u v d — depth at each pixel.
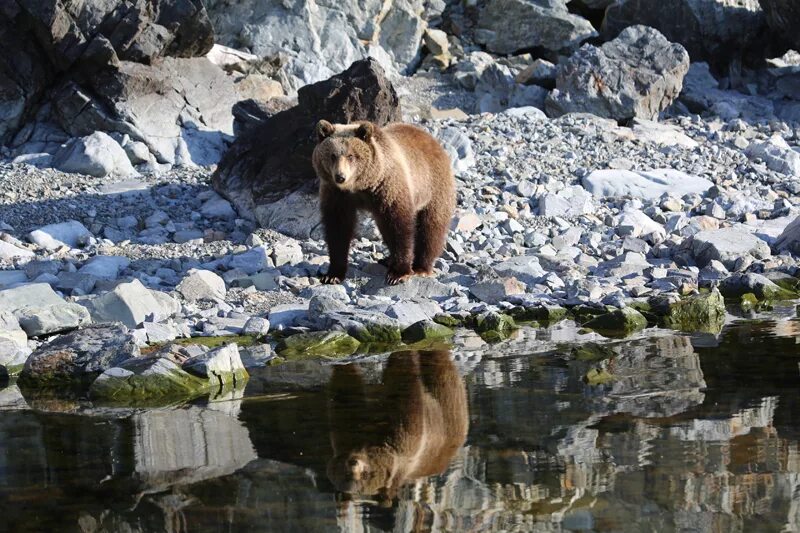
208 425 14.46
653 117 42.03
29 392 17.08
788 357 17.47
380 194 22.48
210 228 28.30
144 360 17.25
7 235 26.22
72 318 20.05
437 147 24.47
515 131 37.34
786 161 35.69
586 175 33.03
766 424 13.63
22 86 34.59
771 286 23.66
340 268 23.81
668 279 24.06
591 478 11.83
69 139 34.53
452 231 27.81
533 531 10.38
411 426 14.05
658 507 10.95
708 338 19.42
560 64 46.00
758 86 48.16
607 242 27.80
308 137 27.80
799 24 45.34
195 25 36.34
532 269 24.56
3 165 32.22
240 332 20.25
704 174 34.62
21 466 12.87
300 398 15.75
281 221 27.88
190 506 11.38
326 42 46.91
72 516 11.20
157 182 31.27
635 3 48.59
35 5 33.19
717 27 47.81
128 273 24.23
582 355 18.20
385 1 48.75
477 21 51.91
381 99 28.28
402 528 10.61
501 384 16.25
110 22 34.62
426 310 21.50
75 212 28.59
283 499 11.53
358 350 19.33
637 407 14.62
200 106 36.34
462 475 12.10
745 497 11.13
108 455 13.24
